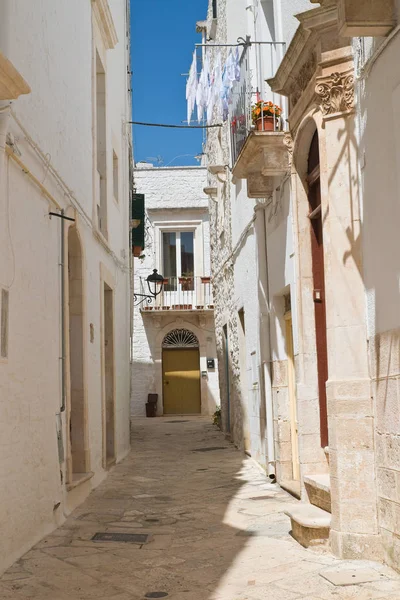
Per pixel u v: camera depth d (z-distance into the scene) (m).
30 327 6.58
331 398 5.86
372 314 5.66
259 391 10.83
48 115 7.52
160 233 25.69
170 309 24.58
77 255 9.38
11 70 5.05
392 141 5.12
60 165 8.11
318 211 7.43
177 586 5.18
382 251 5.38
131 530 7.02
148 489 9.54
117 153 13.66
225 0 13.96
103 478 10.41
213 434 17.19
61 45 8.32
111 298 12.53
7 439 5.73
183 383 25.08
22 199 6.42
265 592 4.93
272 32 9.90
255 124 8.55
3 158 5.75
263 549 6.11
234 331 14.08
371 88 5.54
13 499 5.86
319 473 7.40
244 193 12.24
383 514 5.52
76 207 8.98
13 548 5.84
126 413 14.15
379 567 5.38
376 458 5.64
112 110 13.00
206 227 25.64
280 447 9.17
